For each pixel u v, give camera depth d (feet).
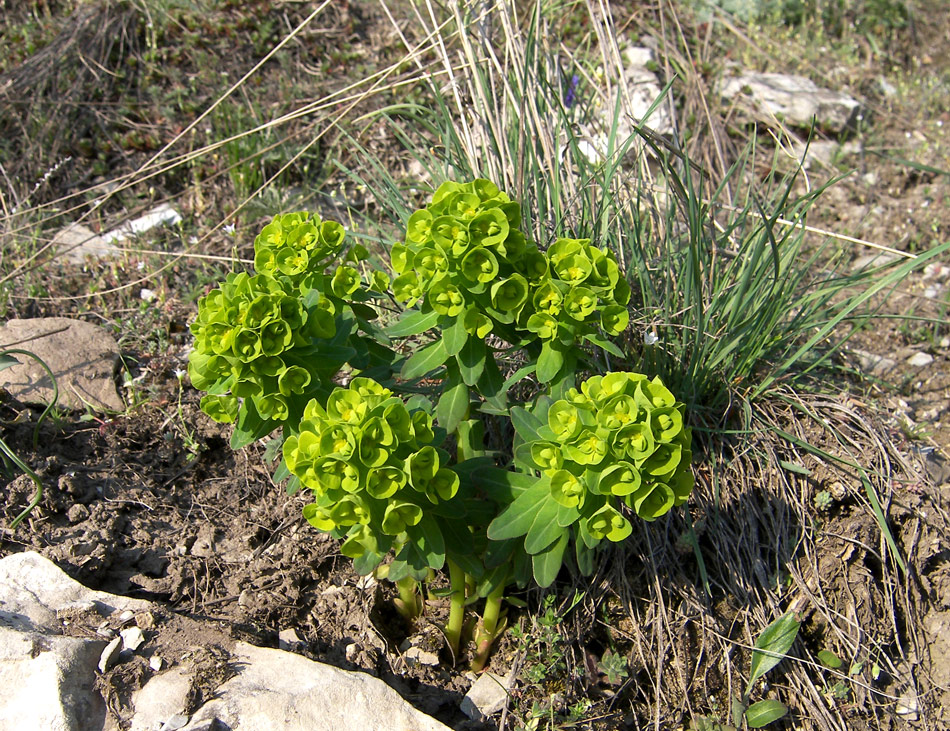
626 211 2.28
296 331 1.49
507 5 2.13
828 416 2.13
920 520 2.00
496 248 1.50
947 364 2.53
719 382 2.15
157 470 2.07
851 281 2.18
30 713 1.49
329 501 1.40
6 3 3.29
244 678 1.60
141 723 1.51
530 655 1.82
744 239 2.27
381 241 2.27
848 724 1.87
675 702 1.86
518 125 2.09
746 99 3.40
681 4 3.82
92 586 1.82
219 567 1.90
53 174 2.84
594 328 1.64
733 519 2.02
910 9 4.17
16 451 1.98
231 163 2.83
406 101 3.03
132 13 3.21
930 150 3.37
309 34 3.31
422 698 1.78
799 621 1.87
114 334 2.38
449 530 1.57
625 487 1.41
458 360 1.59
